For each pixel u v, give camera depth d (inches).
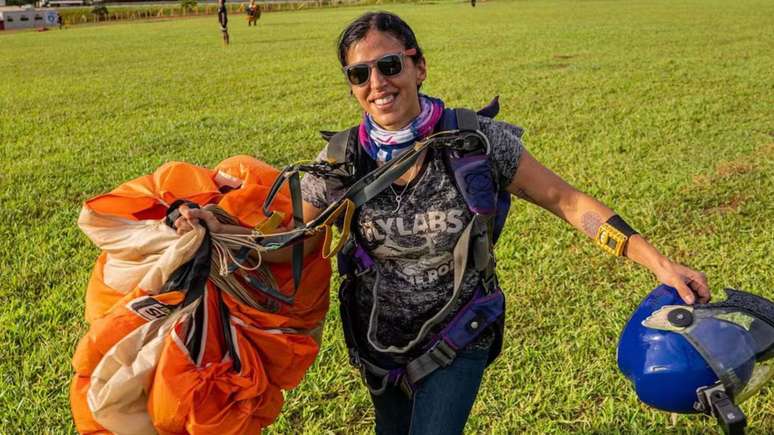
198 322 92.0
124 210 101.8
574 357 158.1
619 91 484.1
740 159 304.8
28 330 182.1
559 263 206.4
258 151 353.7
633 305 179.5
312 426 141.7
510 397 144.6
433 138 90.0
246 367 91.0
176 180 104.1
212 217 96.2
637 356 94.7
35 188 300.8
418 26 1177.4
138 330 90.4
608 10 1423.5
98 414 88.8
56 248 234.1
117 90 593.3
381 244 94.8
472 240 93.0
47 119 469.7
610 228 93.4
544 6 1700.3
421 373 97.5
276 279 102.8
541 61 663.8
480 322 97.0
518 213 249.0
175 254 92.0
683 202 253.0
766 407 136.1
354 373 157.8
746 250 209.9
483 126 94.7
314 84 590.6
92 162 345.7
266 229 97.3
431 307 97.0
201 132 405.7
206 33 1332.4
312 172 94.9
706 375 89.5
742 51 682.2
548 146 338.6
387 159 93.6
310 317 105.3
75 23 2222.0
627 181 278.4
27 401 150.7
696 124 375.9
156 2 3366.1
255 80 628.1
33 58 928.3
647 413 137.9
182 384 87.5
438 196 92.4
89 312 99.6
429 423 96.8
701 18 1111.6
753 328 91.5
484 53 748.0
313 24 1492.4
